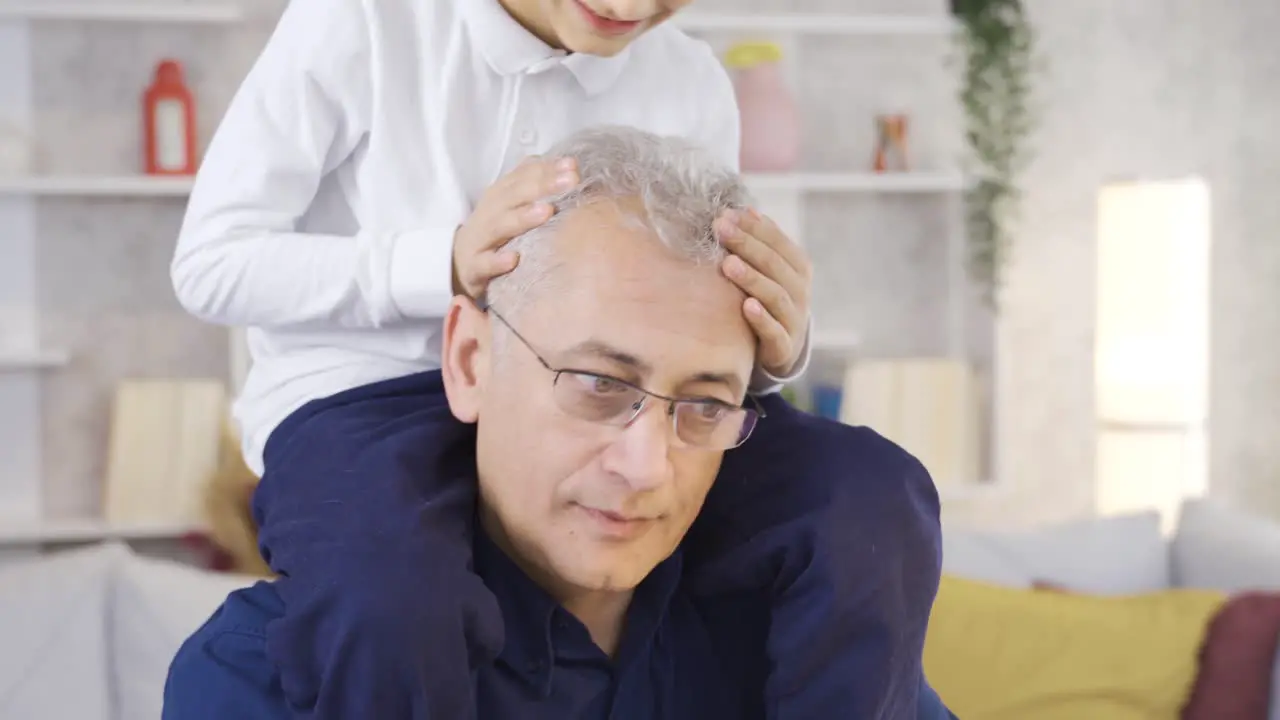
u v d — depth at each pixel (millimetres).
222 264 1166
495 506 1049
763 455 1174
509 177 1050
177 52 3318
